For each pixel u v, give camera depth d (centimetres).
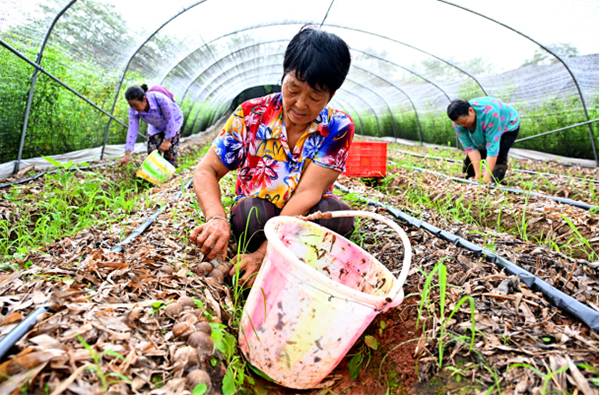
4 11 347
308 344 134
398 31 686
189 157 871
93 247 222
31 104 452
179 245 227
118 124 706
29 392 98
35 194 360
